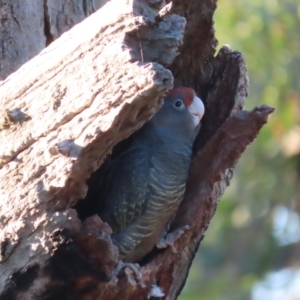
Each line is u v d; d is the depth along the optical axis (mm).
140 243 8086
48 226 6363
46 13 8781
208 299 18906
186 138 8531
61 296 6555
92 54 6422
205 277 19219
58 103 6477
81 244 6352
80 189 6422
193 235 8281
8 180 6598
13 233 6477
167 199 8133
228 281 19016
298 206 18766
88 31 6551
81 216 7867
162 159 8273
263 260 19188
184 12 7824
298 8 16203
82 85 6359
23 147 6598
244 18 15938
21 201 6492
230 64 8508
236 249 19312
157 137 8414
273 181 18688
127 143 8531
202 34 8188
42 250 6398
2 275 6543
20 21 8547
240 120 8031
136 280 7312
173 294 8469
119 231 7949
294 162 18391
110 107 6109
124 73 6117
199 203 8234
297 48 16312
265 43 16000
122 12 6344
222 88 8602
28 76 6777
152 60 6414
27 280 6492
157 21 6422
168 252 8156
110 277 6500
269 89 16328
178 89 8570
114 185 7969
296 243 19266
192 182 8430
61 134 6391
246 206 19000
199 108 8516
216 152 8211
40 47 8688
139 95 5949
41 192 6414
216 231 19469
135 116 6176
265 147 18422
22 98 6730
